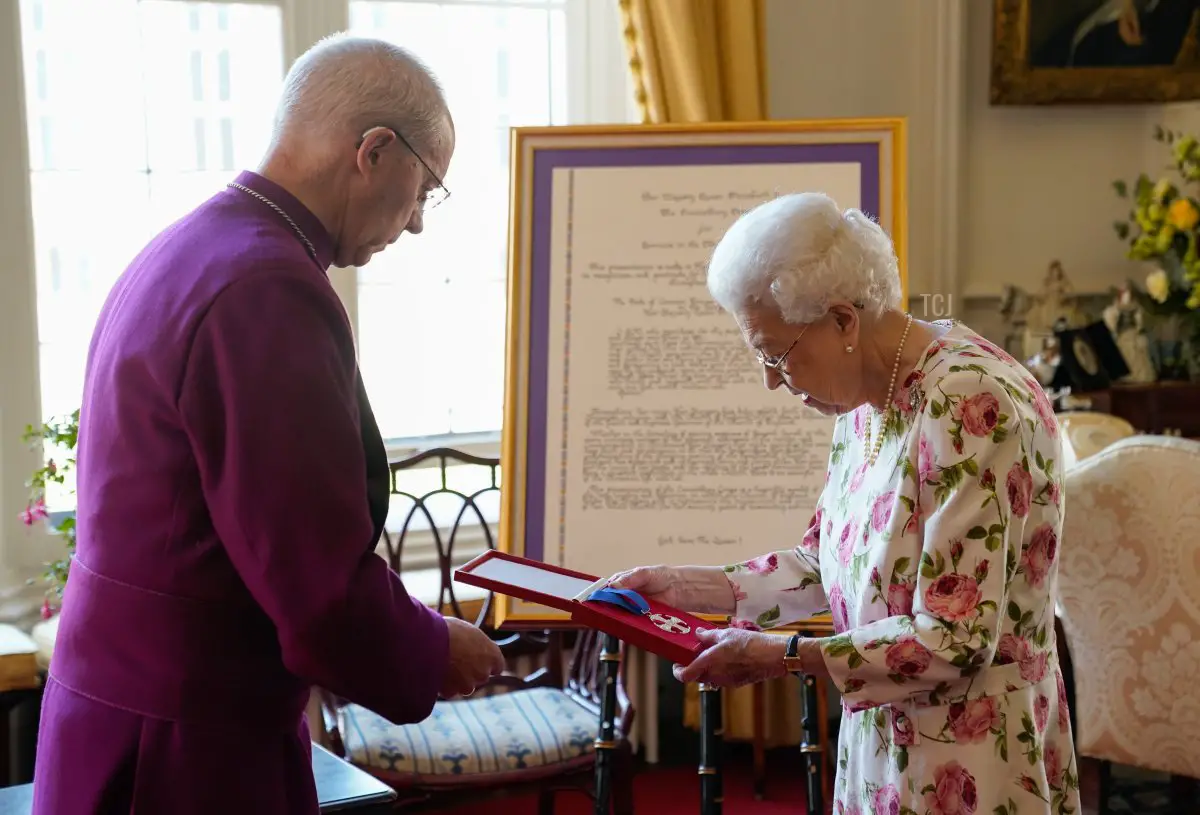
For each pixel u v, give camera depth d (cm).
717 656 160
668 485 252
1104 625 264
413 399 389
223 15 357
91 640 149
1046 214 443
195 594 145
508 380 256
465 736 281
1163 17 427
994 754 160
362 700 145
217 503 141
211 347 141
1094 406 389
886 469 162
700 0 354
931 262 427
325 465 140
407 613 148
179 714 145
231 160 363
